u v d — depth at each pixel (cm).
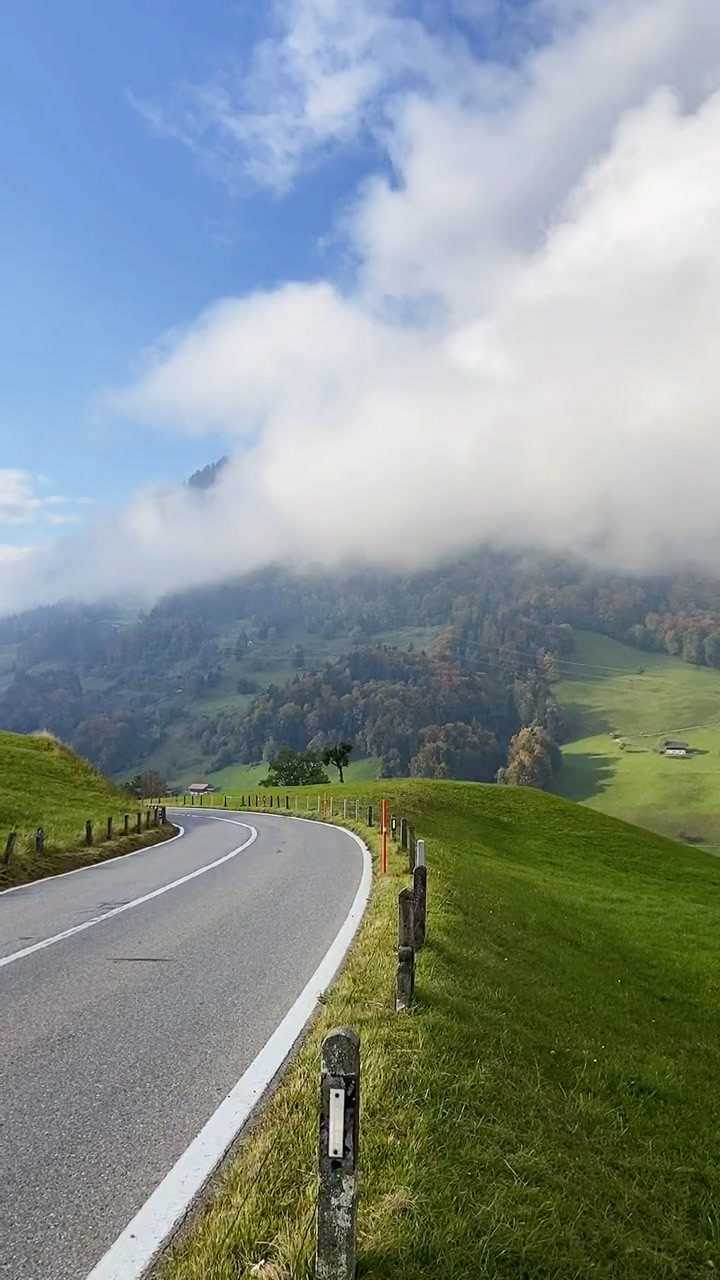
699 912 2758
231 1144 552
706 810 19125
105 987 966
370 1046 712
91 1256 421
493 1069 734
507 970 1213
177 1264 414
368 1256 416
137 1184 497
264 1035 787
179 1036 784
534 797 6494
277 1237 425
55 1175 507
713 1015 1508
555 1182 561
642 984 1609
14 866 2134
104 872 2227
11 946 1204
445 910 1485
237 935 1291
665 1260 533
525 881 2741
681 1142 777
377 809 5012
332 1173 380
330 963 1092
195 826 4450
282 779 14100
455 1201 484
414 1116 577
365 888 1853
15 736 5900
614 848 4891
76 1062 712
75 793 4644
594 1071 879
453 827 4616
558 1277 457
